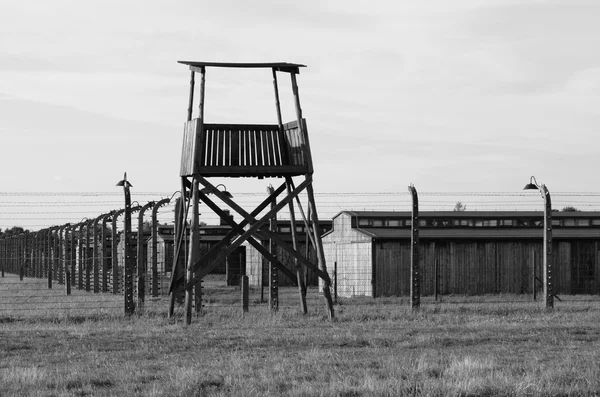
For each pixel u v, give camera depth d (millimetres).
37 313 30391
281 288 60938
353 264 52656
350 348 20422
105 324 26562
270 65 28266
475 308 31203
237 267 70062
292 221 31734
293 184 30547
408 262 50781
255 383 15062
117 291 47438
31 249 78938
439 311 30453
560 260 52344
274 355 19094
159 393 14203
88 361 18547
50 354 19797
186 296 26922
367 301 41344
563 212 59281
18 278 80500
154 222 39812
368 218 53906
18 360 18797
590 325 25266
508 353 19375
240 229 30547
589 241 52562
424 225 55250
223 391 14375
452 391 14078
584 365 17125
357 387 14391
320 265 28766
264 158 28844
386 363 17281
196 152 27797
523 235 51875
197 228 27766
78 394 14500
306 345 21000
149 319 27922
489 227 55031
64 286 60969
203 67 27828
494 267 51438
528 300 42094
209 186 27938
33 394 14266
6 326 26234
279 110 29609
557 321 26844
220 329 24828
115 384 15453
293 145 29031
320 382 15211
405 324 26000
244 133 28688
